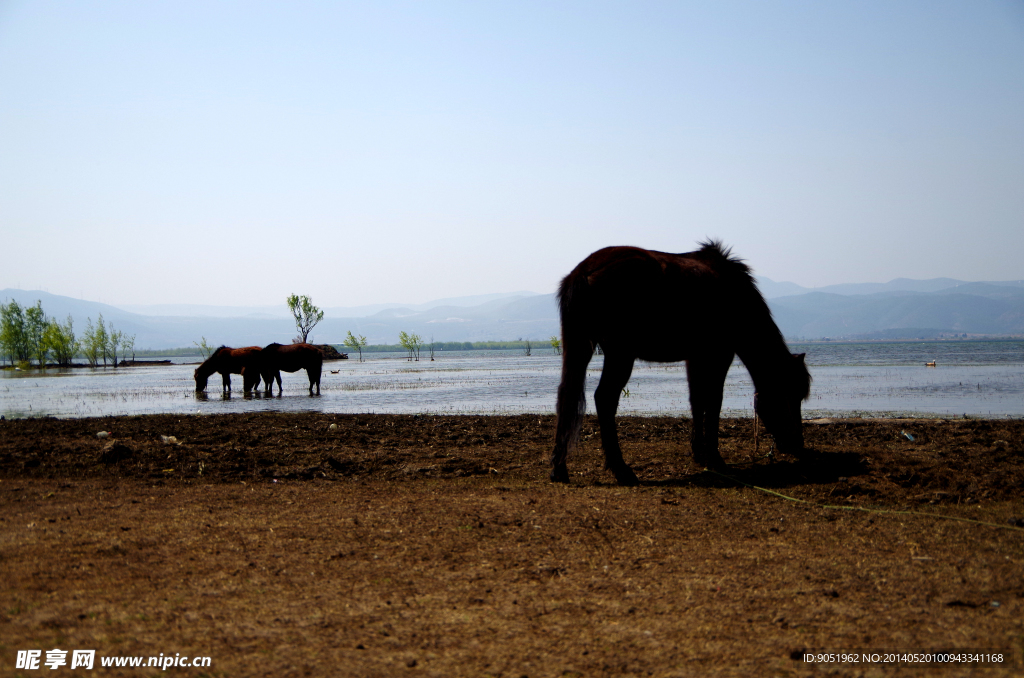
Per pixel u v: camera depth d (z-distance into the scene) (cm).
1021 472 783
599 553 534
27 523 621
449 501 715
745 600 434
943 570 484
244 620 402
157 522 628
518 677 335
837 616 405
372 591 454
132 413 1867
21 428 1283
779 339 895
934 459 880
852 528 600
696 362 866
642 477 845
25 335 7919
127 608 417
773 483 794
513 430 1254
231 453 968
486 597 443
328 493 766
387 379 3569
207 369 2605
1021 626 386
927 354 7356
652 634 384
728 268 859
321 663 349
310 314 7606
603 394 791
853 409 1725
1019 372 3381
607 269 755
